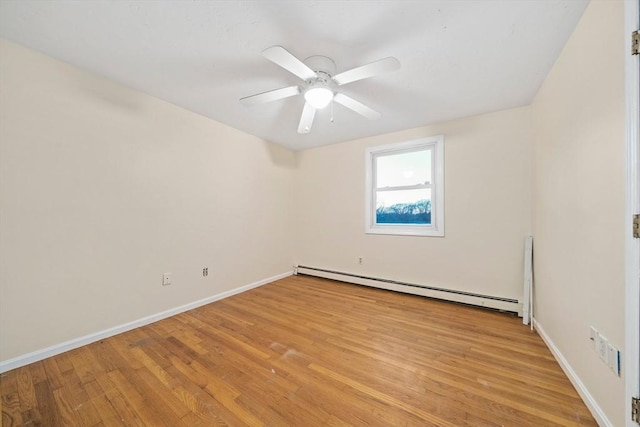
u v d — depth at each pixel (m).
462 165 2.79
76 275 1.89
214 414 1.26
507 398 1.35
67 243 1.85
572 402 1.31
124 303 2.16
